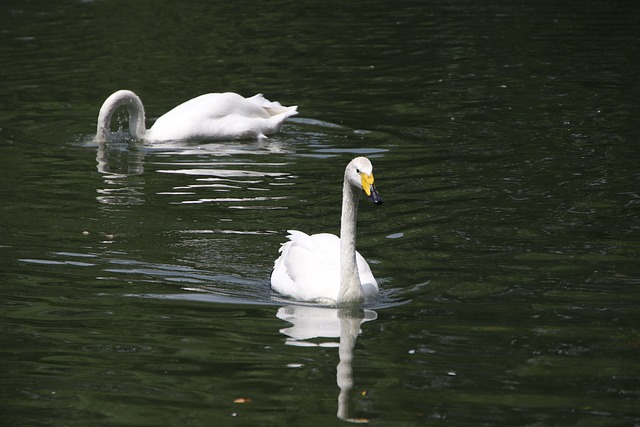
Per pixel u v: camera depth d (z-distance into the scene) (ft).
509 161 60.18
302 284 41.63
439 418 30.63
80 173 60.75
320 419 30.68
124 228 50.08
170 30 106.73
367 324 38.40
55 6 121.39
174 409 31.63
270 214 52.31
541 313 38.65
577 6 115.14
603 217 49.62
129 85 83.66
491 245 46.39
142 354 35.83
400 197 54.29
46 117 74.43
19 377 34.06
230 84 83.41
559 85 79.25
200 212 52.75
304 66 89.15
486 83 80.79
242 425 30.45
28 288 42.27
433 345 36.11
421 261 44.78
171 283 42.98
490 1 119.44
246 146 67.77
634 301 39.50
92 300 41.04
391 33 102.12
